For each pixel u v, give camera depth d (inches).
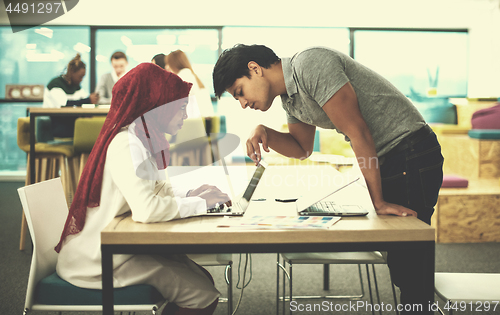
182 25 266.1
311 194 53.1
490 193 128.0
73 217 51.4
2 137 256.8
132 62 266.7
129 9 262.2
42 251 55.4
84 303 50.8
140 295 50.1
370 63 272.1
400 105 54.4
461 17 267.1
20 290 93.4
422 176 54.3
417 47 271.7
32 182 122.0
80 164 127.0
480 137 180.9
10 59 255.4
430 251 42.4
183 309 53.9
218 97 56.0
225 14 266.4
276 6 266.7
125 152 48.7
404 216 47.8
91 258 50.8
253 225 44.3
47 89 168.4
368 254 68.2
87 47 262.1
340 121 50.2
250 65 53.3
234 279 102.0
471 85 271.7
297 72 51.9
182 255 57.1
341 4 267.0
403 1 266.5
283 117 205.3
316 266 112.6
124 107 50.5
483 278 58.2
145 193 46.8
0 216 164.4
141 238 42.5
